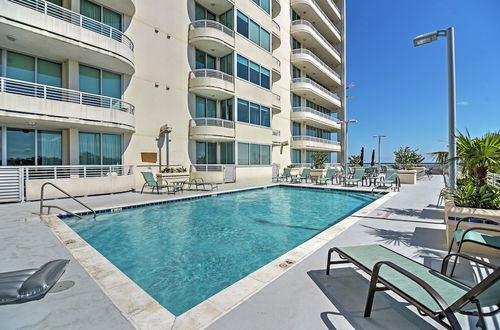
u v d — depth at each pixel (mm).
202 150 16812
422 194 10805
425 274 2443
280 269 3350
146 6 13797
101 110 11055
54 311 2342
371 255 2990
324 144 29719
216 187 13828
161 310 2387
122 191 11859
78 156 11672
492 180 5773
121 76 12992
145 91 13766
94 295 2637
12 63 10273
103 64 11969
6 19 8617
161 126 14414
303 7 26500
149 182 11766
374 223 5828
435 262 3592
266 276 3143
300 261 3627
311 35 26516
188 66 15766
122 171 12859
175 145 15102
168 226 7051
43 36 9438
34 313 2305
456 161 6152
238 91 17062
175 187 11898
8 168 8742
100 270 3262
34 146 10773
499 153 4902
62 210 7160
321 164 23875
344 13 34375
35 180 9227
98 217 7668
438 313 1795
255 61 18500
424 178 20500
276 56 23766
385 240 4598
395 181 13609
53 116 9734
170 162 14812
